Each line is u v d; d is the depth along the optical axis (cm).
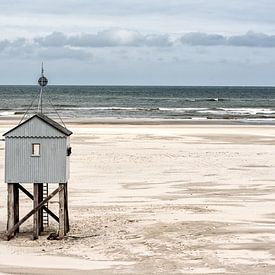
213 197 5181
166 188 5594
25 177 3912
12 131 3897
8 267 3177
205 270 3091
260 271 3070
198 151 8112
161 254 3397
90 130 10662
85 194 5306
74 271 3102
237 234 3803
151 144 8806
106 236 3862
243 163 7131
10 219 3912
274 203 4916
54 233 4019
